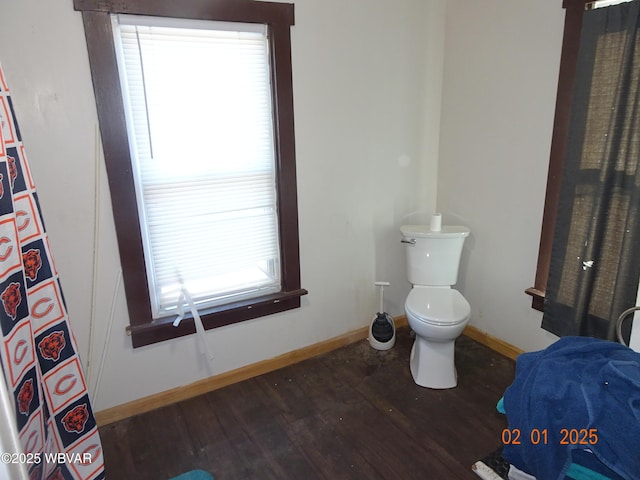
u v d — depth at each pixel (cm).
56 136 177
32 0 163
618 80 178
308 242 249
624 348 146
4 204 113
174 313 222
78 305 196
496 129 244
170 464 185
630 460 120
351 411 215
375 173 263
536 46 216
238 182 223
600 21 181
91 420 156
